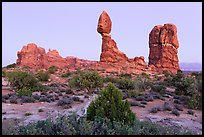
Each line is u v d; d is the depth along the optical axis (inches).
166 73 2760.8
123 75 2399.1
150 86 1365.7
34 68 3503.9
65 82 1847.9
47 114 586.6
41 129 269.4
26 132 258.7
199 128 502.0
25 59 3801.7
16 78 1194.6
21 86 1187.9
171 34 3366.1
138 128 275.3
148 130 277.6
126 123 303.7
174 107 765.9
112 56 3253.0
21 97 877.2
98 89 1214.9
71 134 253.3
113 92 344.2
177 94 1095.6
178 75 1419.8
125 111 328.8
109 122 291.0
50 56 4040.4
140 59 3412.9
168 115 640.4
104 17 3366.1
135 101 823.7
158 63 3309.5
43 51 4045.3
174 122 554.6
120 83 1369.3
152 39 3467.0
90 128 265.3
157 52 3383.4
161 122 544.4
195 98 791.7
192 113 673.6
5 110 634.2
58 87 1448.1
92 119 326.3
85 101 837.2
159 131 286.0
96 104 339.3
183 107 786.8
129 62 3348.9
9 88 1254.9
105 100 334.6
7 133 256.7
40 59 3900.1
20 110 646.5
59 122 282.7
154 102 876.6
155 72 3073.3
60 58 4097.0
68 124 269.9
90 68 3036.4
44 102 807.7
